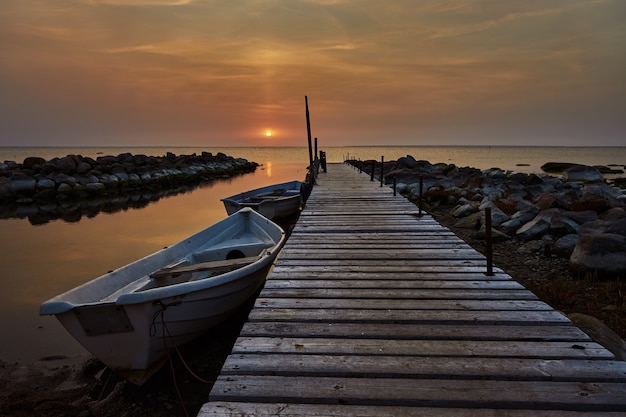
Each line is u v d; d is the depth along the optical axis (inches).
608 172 1592.0
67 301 155.1
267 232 319.9
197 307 181.2
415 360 109.0
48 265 401.1
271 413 87.7
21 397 168.9
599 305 224.7
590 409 88.8
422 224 305.4
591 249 268.1
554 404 89.4
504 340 120.4
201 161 1775.3
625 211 371.6
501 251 346.6
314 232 281.1
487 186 748.0
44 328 241.0
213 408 89.9
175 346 183.2
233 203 488.7
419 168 1113.4
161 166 1352.1
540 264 307.0
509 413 87.4
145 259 219.8
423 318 134.5
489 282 171.0
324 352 113.8
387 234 272.2
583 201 440.1
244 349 115.3
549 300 231.0
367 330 127.3
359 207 391.5
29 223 641.0
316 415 87.1
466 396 92.3
